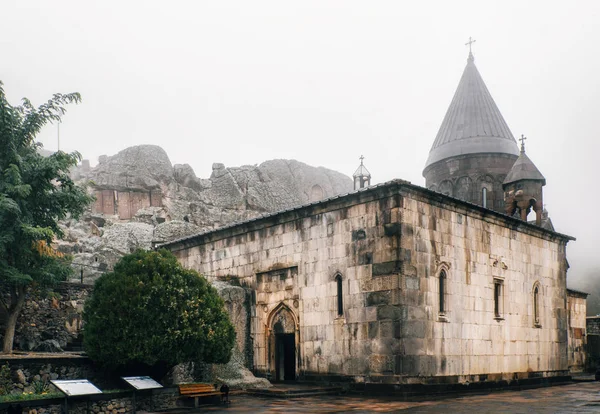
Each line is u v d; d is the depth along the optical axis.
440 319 21.92
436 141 48.16
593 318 48.09
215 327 19.81
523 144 36.78
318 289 23.69
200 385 19.05
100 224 47.62
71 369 18.80
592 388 25.89
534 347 27.78
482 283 24.75
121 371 19.98
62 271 21.84
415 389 20.19
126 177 53.16
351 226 22.59
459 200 23.47
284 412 16.64
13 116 20.48
